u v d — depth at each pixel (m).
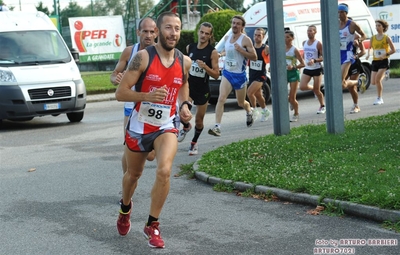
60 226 7.86
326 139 11.60
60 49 19.11
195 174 10.23
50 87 17.75
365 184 8.07
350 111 16.97
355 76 16.77
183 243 6.93
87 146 14.20
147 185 9.96
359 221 7.32
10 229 7.83
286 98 12.81
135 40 36.28
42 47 18.81
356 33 16.42
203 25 12.18
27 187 10.22
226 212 8.11
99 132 16.39
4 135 16.75
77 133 16.42
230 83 14.10
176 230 7.43
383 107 17.70
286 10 21.17
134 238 7.22
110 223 7.90
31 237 7.45
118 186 10.01
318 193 8.11
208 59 12.15
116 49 33.62
